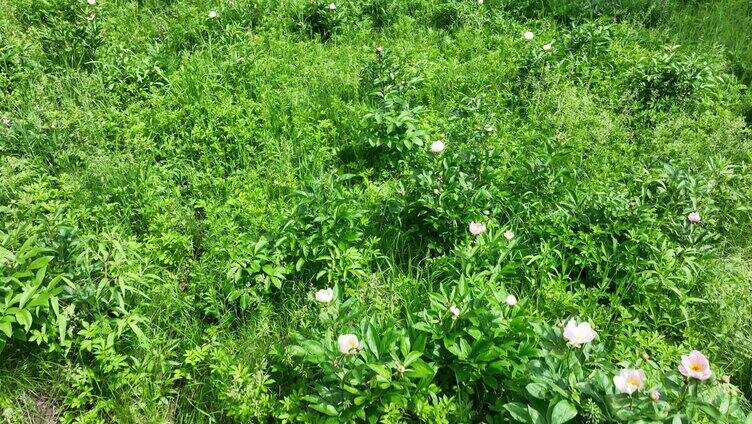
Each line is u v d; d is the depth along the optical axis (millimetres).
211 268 3600
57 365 3027
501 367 2770
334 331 3033
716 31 6840
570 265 3789
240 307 3350
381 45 6359
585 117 5145
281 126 4969
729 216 4293
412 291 3500
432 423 2736
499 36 6539
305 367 2969
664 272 3539
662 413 2357
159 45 5867
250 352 3127
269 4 6727
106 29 5992
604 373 2633
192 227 3945
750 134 5250
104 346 2971
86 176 4148
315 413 2789
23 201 3680
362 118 4840
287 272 3494
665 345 3213
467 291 3082
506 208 4109
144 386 2951
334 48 6180
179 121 4867
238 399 2844
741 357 3268
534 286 3564
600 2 7152
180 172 4441
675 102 5469
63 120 4559
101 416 2932
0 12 5871
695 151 4844
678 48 6469
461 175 3939
